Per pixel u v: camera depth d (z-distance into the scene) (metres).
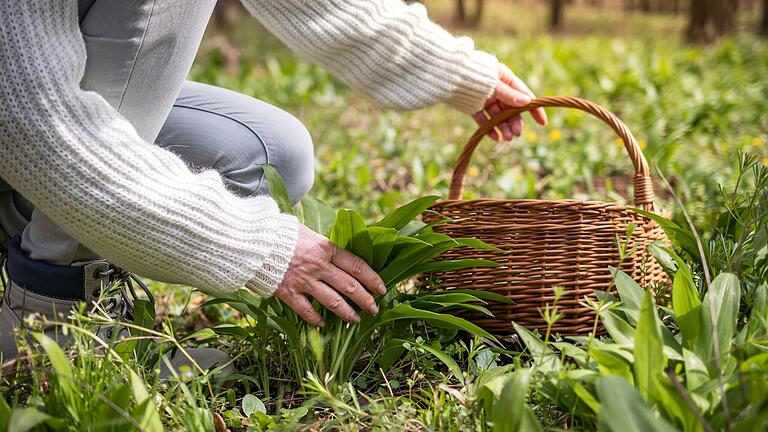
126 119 1.60
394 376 1.76
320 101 5.09
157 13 1.62
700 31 10.29
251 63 6.92
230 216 1.60
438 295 1.76
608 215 1.80
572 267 1.80
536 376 1.56
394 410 1.61
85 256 1.71
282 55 7.32
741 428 1.35
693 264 1.86
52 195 1.52
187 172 1.59
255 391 1.79
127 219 1.54
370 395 1.73
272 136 1.86
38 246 1.71
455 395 1.58
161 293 2.19
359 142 3.89
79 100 1.52
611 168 3.26
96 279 1.72
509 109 1.97
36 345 1.62
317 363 1.74
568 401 1.53
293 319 1.74
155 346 1.74
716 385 1.44
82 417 1.49
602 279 1.81
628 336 1.57
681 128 3.76
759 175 1.85
